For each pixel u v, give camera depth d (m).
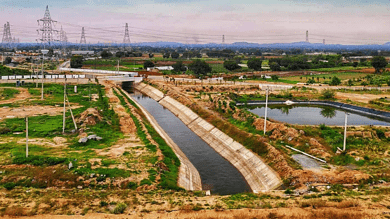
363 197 45.06
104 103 110.25
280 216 39.88
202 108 108.81
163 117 112.75
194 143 84.88
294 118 99.44
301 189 50.91
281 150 66.62
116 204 42.66
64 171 52.78
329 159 61.53
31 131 75.62
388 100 121.44
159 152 64.69
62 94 127.75
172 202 43.97
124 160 59.47
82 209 40.94
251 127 83.19
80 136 73.12
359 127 80.00
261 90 153.25
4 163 54.88
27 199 43.22
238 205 43.22
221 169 68.06
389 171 53.97
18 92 126.19
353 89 148.75
